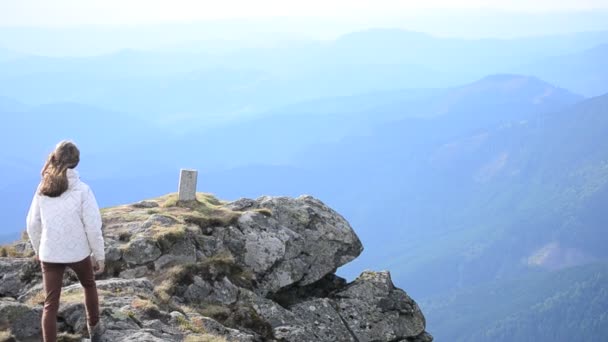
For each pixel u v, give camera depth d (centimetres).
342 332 2200
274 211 2592
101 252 1164
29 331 1327
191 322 1602
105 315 1378
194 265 2073
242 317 1983
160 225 2275
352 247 2583
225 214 2488
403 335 2300
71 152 1149
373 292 2380
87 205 1143
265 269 2306
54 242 1121
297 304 2256
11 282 1848
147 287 1722
